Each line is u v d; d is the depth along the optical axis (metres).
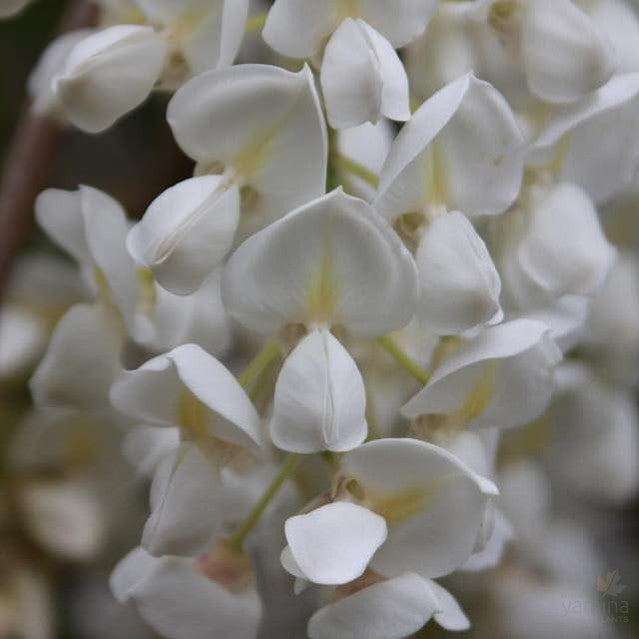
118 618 0.58
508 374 0.45
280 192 0.45
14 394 0.57
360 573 0.43
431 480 0.44
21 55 0.60
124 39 0.45
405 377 0.48
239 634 0.46
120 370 0.48
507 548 0.55
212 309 0.48
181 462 0.45
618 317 0.56
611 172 0.48
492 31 0.47
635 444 0.57
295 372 0.44
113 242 0.46
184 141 0.44
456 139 0.45
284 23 0.45
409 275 0.44
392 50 0.44
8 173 0.56
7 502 0.57
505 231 0.48
